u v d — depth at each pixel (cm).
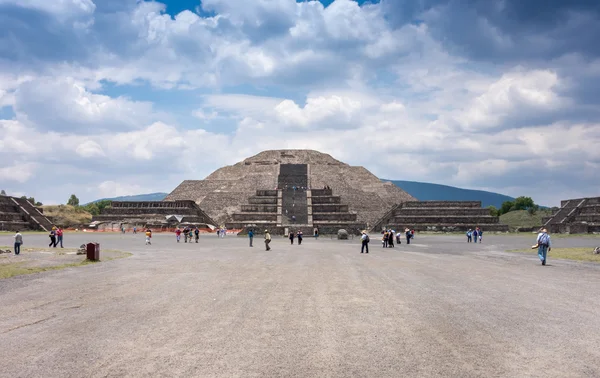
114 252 4569
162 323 1428
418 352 1125
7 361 1065
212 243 6519
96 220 10975
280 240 7688
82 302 1797
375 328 1362
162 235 8938
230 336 1271
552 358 1080
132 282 2364
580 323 1428
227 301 1800
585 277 2588
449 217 10606
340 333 1305
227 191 13700
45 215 11062
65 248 4962
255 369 1002
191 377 954
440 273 2777
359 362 1050
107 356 1096
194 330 1338
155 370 996
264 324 1412
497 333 1305
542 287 2188
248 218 11275
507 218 14238
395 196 14238
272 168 15225
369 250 5081
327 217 11194
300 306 1697
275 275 2662
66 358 1084
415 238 8125
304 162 15962
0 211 10100
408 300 1823
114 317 1520
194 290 2088
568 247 5428
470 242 6831
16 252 4153
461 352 1125
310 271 2878
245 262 3519
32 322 1459
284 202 11994
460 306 1702
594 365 1030
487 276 2627
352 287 2180
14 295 1972
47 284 2305
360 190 14088
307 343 1202
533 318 1498
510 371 991
